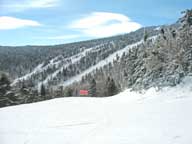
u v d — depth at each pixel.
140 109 12.95
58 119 11.80
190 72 19.34
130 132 8.32
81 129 9.56
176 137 7.16
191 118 9.22
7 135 9.27
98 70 148.38
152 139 7.29
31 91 50.47
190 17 22.64
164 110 11.64
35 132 9.54
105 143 7.49
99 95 59.72
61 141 8.16
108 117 11.55
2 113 14.88
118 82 65.50
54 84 178.25
